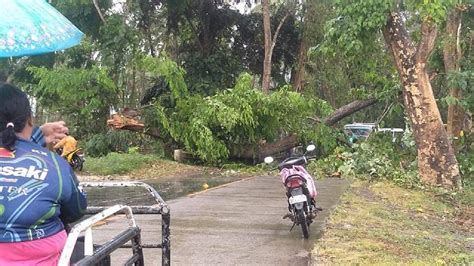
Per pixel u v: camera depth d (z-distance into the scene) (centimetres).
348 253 597
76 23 2062
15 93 261
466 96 1505
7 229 243
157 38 2498
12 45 264
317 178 1350
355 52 1227
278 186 1238
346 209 879
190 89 2148
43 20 277
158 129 1834
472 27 1759
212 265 566
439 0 1105
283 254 613
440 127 1212
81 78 1833
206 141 1694
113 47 1917
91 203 990
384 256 589
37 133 291
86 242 290
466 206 1073
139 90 2327
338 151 1514
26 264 247
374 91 1772
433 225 838
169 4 2180
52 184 252
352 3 1175
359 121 3453
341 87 2766
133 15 2147
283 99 1755
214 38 2381
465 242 718
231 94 1744
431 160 1212
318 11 2377
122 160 1577
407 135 1538
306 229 687
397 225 791
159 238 680
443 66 1733
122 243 285
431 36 1188
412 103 1218
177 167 1659
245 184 1280
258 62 2567
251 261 582
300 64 2520
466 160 1480
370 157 1395
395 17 1207
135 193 1142
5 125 256
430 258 593
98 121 2039
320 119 1842
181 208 912
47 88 1827
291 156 764
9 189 246
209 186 1269
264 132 1794
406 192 1123
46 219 250
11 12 266
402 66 1219
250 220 807
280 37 2544
